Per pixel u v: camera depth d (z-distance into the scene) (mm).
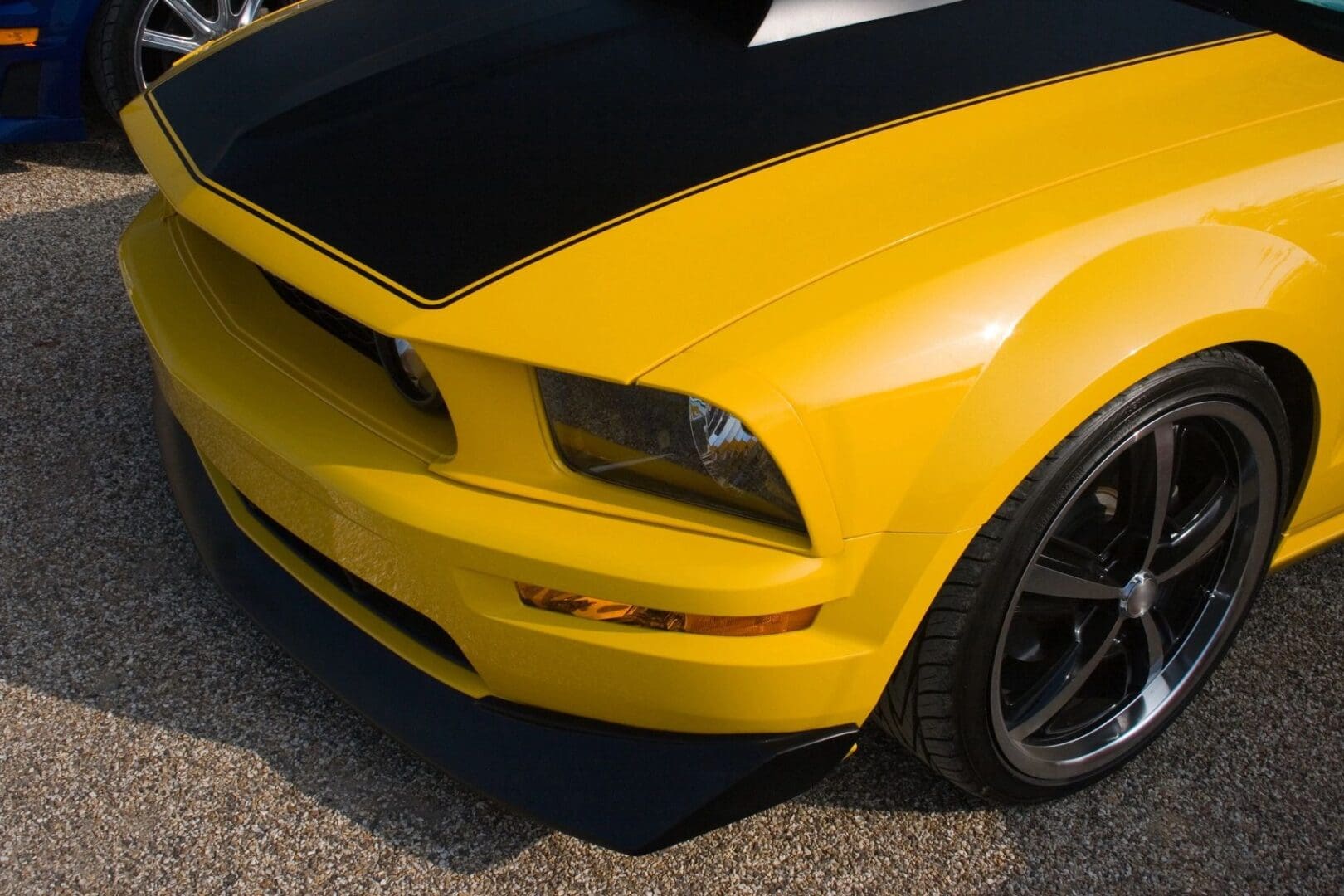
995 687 1800
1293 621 2449
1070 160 1820
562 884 1879
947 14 2123
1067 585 1855
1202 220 1782
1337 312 1931
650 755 1683
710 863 1922
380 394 1808
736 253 1604
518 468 1593
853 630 1601
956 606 1679
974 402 1569
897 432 1533
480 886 1869
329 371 1874
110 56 3863
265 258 1725
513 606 1612
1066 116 1921
